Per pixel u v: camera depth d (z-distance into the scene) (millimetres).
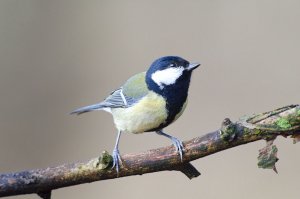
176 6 13438
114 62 13273
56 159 12211
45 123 12633
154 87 6836
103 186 11133
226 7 13133
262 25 12766
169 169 5465
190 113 11875
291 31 12555
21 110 12742
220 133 5180
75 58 13453
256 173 10750
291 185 10430
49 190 5289
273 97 11766
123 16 13680
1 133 12445
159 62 6879
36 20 13773
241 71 12297
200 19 13172
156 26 13414
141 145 11703
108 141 12117
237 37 12773
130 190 11000
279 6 12836
